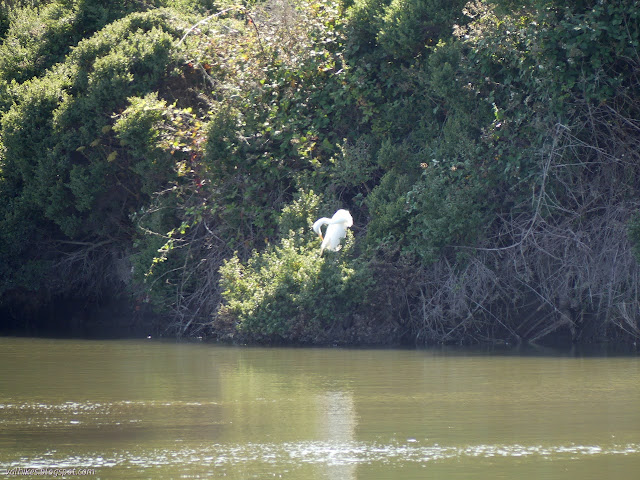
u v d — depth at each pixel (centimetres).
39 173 7569
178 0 9262
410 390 3853
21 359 5084
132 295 7738
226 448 2819
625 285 5838
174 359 5050
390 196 6256
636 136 6056
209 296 6775
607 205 6047
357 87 6875
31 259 8206
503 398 3644
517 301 6116
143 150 7106
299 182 6675
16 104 8094
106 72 7469
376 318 6019
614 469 2544
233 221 6762
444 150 6278
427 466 2591
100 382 4153
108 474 2527
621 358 4959
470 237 6034
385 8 6956
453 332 6025
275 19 7200
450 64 6375
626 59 5841
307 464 2617
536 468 2559
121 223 7881
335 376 4300
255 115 6838
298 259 5938
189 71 7662
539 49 5756
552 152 5812
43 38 8744
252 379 4216
